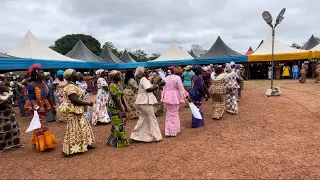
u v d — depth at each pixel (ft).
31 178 13.44
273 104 31.32
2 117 18.29
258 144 17.17
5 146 18.52
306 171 12.75
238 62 87.30
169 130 20.33
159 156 15.84
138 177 12.94
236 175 12.66
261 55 79.82
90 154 16.87
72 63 61.41
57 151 17.99
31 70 17.58
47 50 57.72
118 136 18.20
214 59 82.38
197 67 23.27
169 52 92.43
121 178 12.91
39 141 17.58
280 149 15.99
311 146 16.21
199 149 16.79
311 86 51.03
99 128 24.81
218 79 24.99
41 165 15.31
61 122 28.48
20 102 33.55
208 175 12.80
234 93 27.53
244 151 15.96
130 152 16.90
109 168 14.30
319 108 27.04
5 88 18.40
